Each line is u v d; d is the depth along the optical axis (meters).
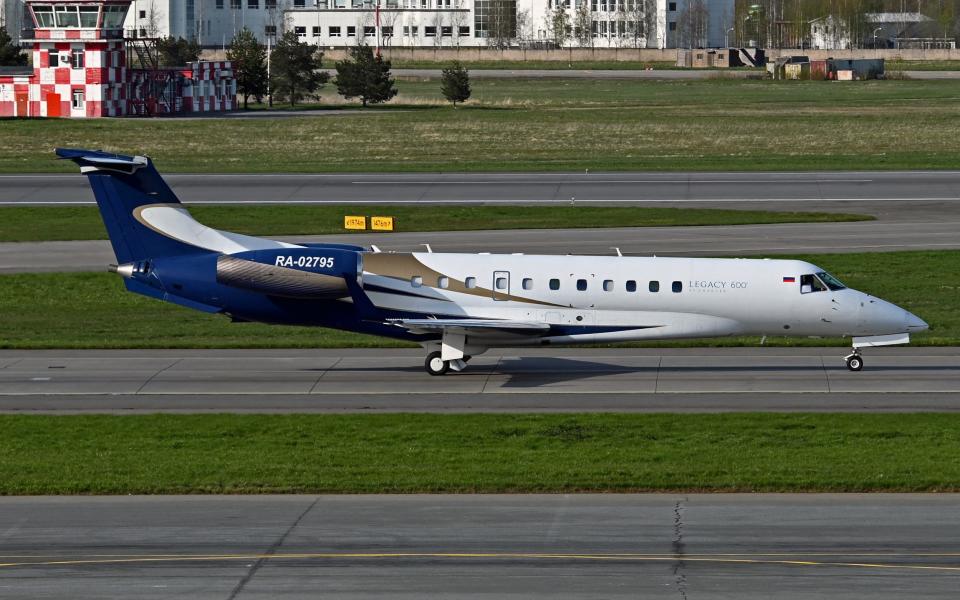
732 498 98.81
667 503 97.44
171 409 133.62
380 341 172.62
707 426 121.88
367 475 104.81
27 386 144.88
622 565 83.31
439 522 92.94
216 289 147.25
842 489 100.69
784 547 86.75
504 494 100.62
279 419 126.50
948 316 186.25
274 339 174.88
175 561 84.69
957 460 107.75
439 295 149.62
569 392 141.12
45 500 99.44
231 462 109.62
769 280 149.00
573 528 91.31
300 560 84.75
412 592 78.75
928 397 136.12
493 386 144.75
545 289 149.38
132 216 148.50
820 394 138.38
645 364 157.12
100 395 140.25
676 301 148.88
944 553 85.19
